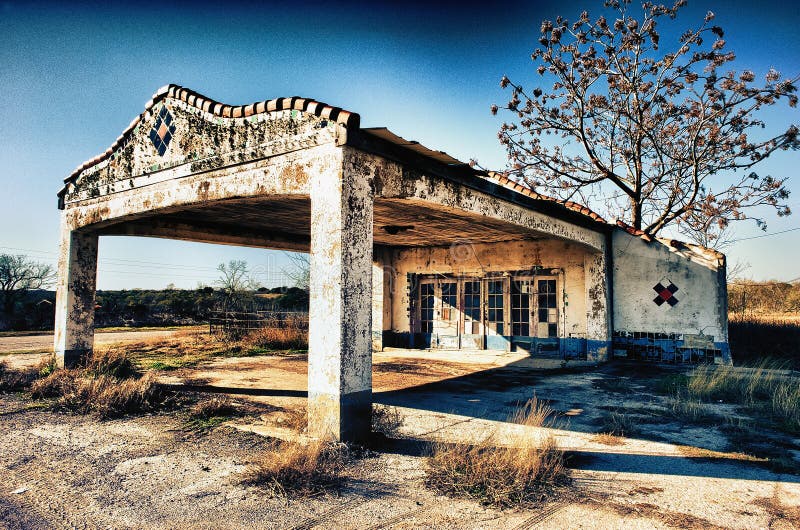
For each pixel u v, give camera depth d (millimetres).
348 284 4672
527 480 3791
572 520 3244
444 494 3643
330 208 4781
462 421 5781
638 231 11078
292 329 14695
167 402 6531
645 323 10922
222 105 6074
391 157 5324
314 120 5027
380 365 10711
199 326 23984
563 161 17266
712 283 10250
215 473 4035
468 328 12930
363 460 4336
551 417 5992
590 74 14977
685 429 5465
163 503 3475
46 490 3717
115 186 7770
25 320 23344
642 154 16141
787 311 20500
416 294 13766
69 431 5277
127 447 4723
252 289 31938
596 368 10102
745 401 6770
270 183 5461
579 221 9938
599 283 10992
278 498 3561
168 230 9320
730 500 3574
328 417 4578
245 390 7566
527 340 12078
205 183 6270
